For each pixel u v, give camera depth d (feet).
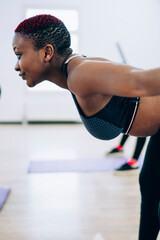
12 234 5.05
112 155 11.07
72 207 6.24
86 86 2.16
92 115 2.67
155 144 3.09
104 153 11.45
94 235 5.01
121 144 11.09
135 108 2.81
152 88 1.88
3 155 11.32
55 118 20.88
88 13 20.29
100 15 20.35
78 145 13.41
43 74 2.69
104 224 5.44
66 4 20.15
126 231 5.16
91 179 8.18
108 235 5.02
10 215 5.81
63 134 16.42
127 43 20.75
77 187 7.53
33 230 5.20
